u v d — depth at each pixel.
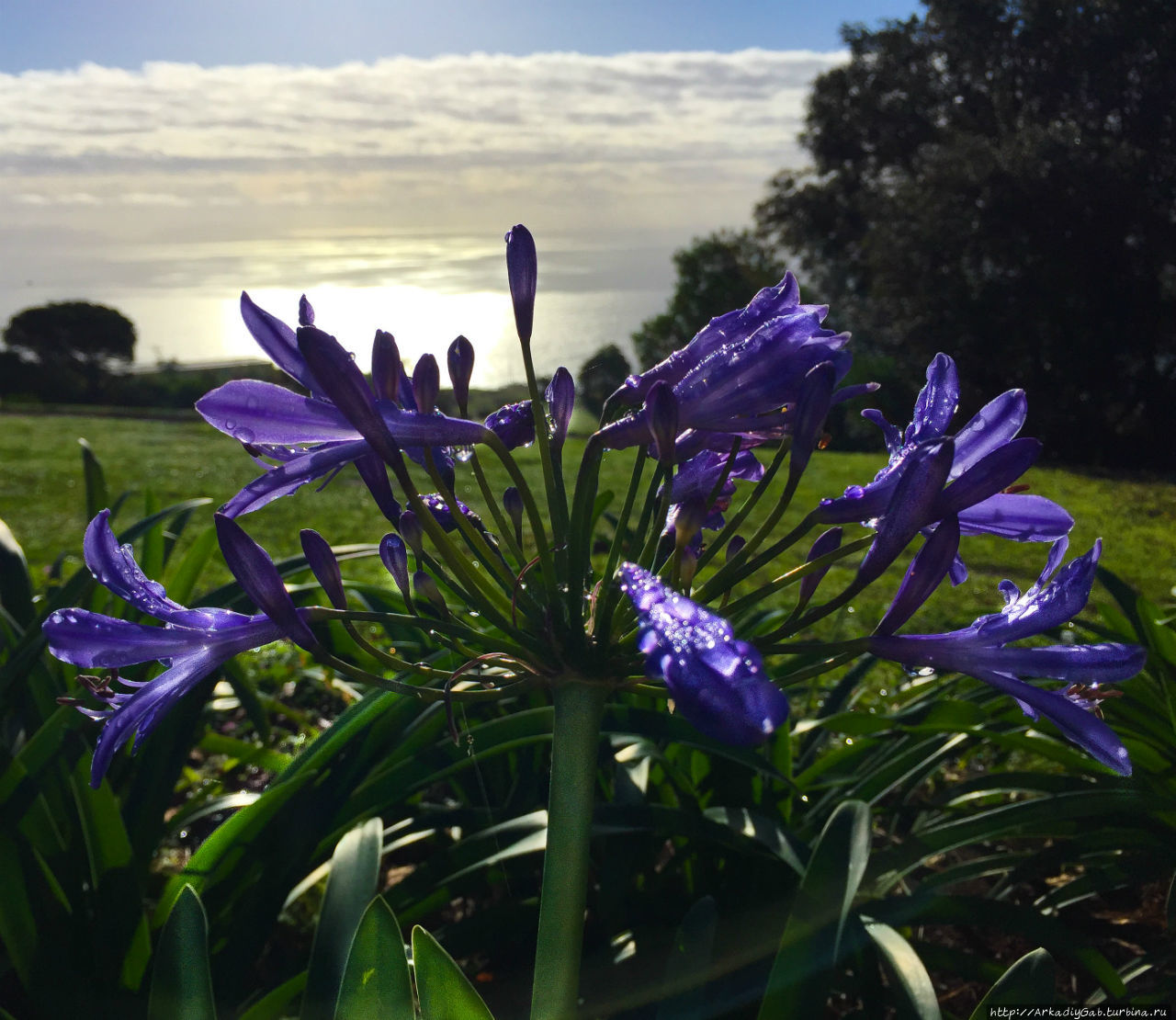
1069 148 22.03
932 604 6.07
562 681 1.29
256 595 1.19
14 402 26.62
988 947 2.53
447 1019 1.23
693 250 32.94
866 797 2.30
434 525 1.24
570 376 1.44
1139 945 2.52
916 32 28.67
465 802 2.68
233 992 1.97
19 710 2.39
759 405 1.26
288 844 2.08
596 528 3.45
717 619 0.99
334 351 1.16
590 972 2.13
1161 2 22.94
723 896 2.30
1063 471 16.94
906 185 24.72
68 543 7.25
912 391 23.72
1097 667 1.22
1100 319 22.06
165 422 19.72
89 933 1.98
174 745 2.30
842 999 2.32
